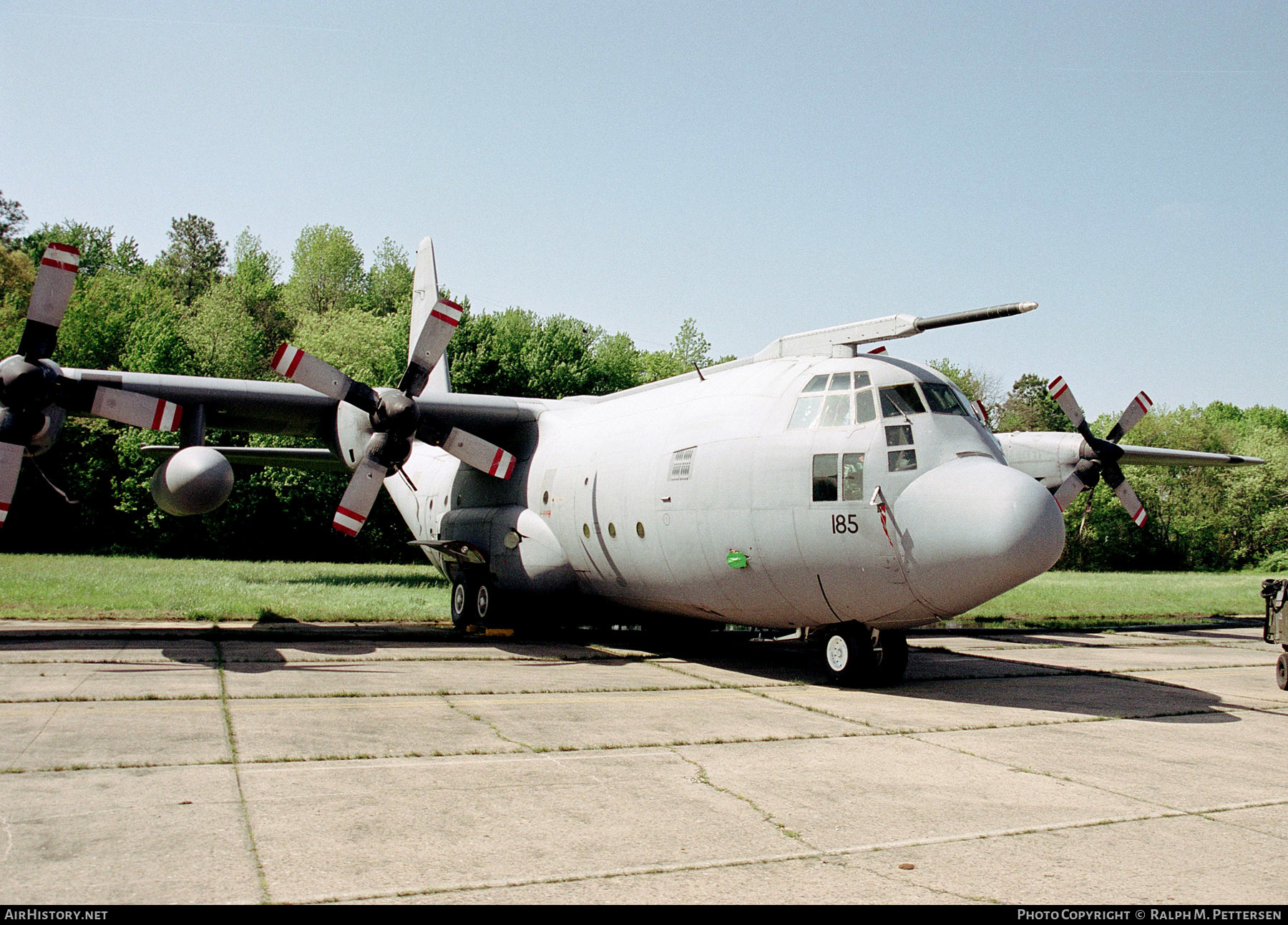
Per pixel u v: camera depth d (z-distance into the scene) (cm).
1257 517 5503
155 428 1187
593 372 4569
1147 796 634
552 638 1550
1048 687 1137
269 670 1059
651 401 1384
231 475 1220
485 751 709
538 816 553
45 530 4116
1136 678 1248
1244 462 2119
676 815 564
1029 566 906
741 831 538
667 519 1202
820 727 841
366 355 4422
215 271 8712
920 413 1012
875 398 1033
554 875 460
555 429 1559
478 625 1611
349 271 7519
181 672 1021
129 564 3238
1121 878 472
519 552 1500
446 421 1579
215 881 436
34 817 516
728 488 1114
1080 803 612
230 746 691
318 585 2445
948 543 926
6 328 4147
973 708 971
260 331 5331
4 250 4375
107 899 410
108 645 1230
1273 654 1612
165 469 1206
